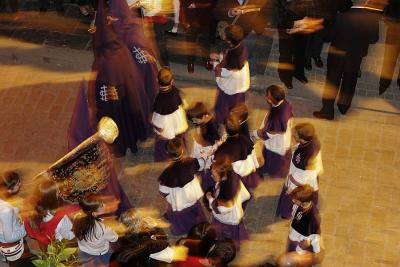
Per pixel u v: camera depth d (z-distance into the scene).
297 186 10.41
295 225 10.12
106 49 11.64
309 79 13.98
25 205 10.15
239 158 10.83
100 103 11.95
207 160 11.27
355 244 11.36
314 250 10.17
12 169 12.41
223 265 9.47
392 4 12.90
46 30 14.98
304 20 12.80
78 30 14.96
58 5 15.16
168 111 11.67
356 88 13.90
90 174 10.17
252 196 11.98
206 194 10.91
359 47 12.32
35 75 14.22
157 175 12.38
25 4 15.54
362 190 12.15
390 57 13.36
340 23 12.26
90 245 10.10
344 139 12.98
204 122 10.98
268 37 14.67
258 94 13.75
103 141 10.32
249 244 11.35
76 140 10.19
